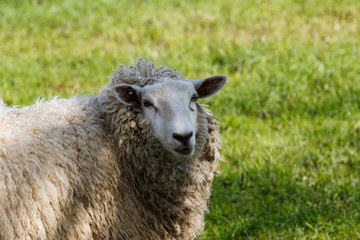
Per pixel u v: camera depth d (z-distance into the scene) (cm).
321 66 2614
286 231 1472
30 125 1042
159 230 1133
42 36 3516
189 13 3834
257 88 2372
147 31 3450
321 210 1541
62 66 2867
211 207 1611
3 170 962
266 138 1980
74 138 1052
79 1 4206
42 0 4306
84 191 1034
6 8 4088
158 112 1067
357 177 1733
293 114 2189
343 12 3778
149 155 1093
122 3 4159
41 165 995
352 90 2370
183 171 1113
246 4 4047
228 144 1942
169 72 1169
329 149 1909
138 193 1112
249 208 1598
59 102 1140
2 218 943
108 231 1073
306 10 3847
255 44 3056
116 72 1165
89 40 3406
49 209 988
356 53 2936
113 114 1104
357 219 1501
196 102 1147
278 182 1683
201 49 3008
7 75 2694
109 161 1079
